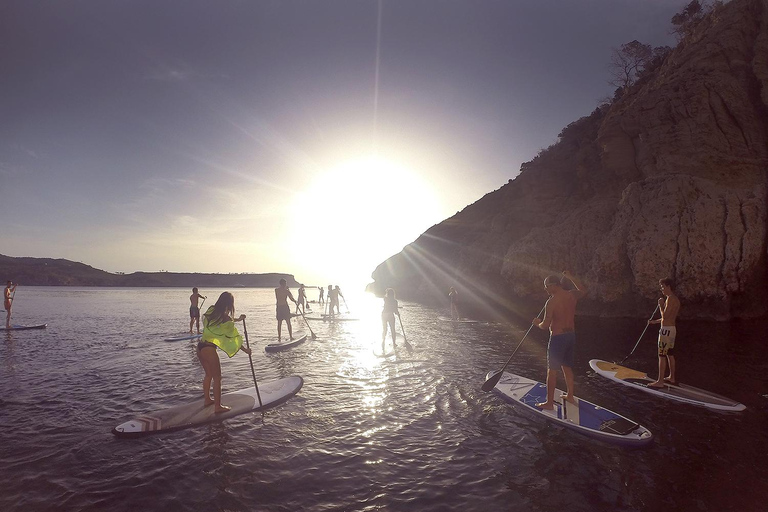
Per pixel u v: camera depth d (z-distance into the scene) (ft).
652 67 121.19
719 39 79.15
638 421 20.53
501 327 61.52
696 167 72.90
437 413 21.88
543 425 20.11
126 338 50.85
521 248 94.07
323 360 36.01
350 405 23.22
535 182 113.80
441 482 14.57
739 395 24.66
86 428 19.93
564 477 14.90
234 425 20.12
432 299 143.95
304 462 16.11
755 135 72.84
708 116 74.28
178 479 14.79
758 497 13.48
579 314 76.84
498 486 14.28
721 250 63.21
